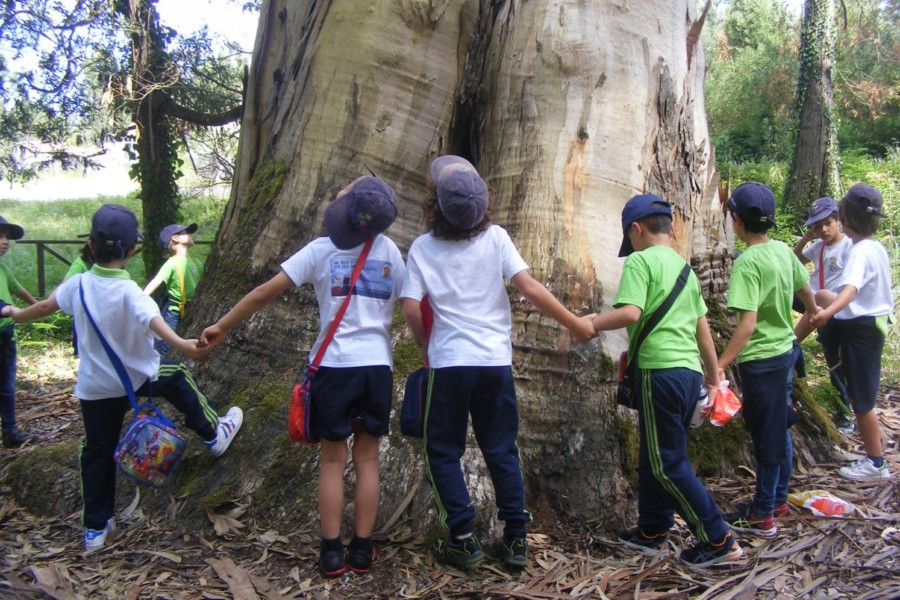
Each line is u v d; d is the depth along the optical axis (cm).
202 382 423
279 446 373
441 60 428
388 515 344
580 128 396
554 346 377
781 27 2373
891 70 2075
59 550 346
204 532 351
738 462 408
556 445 367
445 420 305
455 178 298
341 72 427
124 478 393
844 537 339
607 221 394
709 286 440
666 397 313
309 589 303
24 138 1134
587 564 320
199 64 1102
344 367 304
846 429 518
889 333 675
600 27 400
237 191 496
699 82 470
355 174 424
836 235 501
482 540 330
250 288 430
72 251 1519
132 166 1135
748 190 353
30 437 532
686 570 315
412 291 307
